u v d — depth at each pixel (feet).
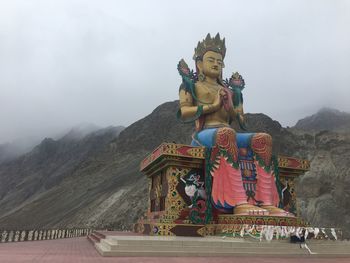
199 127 87.35
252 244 55.83
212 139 78.64
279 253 55.16
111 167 460.96
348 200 273.95
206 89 88.63
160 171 84.28
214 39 93.91
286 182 87.71
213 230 71.10
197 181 76.54
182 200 74.54
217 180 74.84
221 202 73.77
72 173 531.50
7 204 628.69
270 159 80.94
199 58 93.71
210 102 87.97
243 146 81.87
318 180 303.48
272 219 67.26
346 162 315.99
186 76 89.61
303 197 289.53
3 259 44.73
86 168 500.74
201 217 74.08
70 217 339.98
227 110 88.28
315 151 346.95
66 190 462.60
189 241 53.52
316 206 274.98
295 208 86.84
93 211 323.16
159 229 68.64
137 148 484.33
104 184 404.16
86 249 66.13
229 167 75.72
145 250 51.34
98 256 50.70
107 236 65.72
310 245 58.90
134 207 297.53
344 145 341.00
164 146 74.02
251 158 81.05
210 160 75.82
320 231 67.10
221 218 71.31
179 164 75.92
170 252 51.13
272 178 80.53
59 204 416.46
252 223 66.59
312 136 371.15
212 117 87.15
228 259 48.73
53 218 366.84
